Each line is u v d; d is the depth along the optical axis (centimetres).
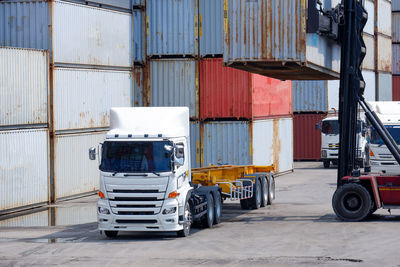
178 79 4816
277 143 5259
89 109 4153
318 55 3045
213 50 4762
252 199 3356
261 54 2878
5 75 3419
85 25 4125
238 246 2205
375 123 2988
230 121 4738
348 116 3019
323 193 4056
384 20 7575
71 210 3512
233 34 2909
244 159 4709
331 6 3125
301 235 2431
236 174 3341
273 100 5162
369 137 3125
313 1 2839
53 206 3694
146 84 4847
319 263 1875
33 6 3900
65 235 2598
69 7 4000
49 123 3756
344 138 3008
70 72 3981
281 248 2144
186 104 4809
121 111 2533
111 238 2480
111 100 4372
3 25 3944
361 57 3106
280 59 2859
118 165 2412
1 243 2381
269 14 2875
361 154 5372
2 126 3391
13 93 3475
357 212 2827
